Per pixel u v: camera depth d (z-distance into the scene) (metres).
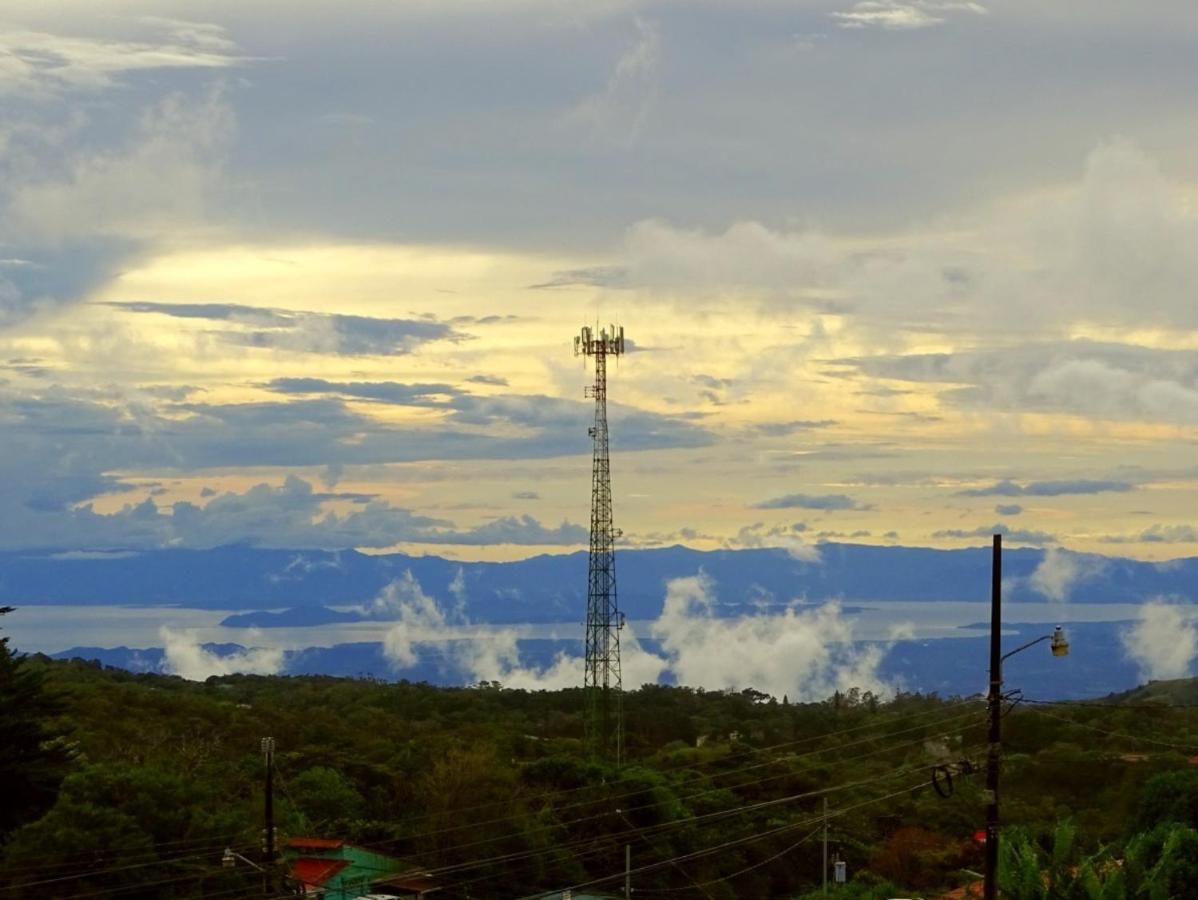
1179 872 42.81
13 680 55.25
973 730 91.25
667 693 139.25
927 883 66.19
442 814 67.62
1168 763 70.75
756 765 82.44
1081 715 84.00
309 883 52.06
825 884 62.06
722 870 71.06
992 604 33.78
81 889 48.09
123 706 80.38
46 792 53.81
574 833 70.44
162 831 52.22
